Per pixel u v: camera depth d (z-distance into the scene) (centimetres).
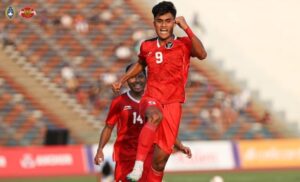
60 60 8381
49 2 8725
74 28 8644
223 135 7944
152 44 2336
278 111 8362
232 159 6869
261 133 8081
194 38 2291
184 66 2325
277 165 6981
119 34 8675
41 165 6619
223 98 8156
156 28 2291
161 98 2308
